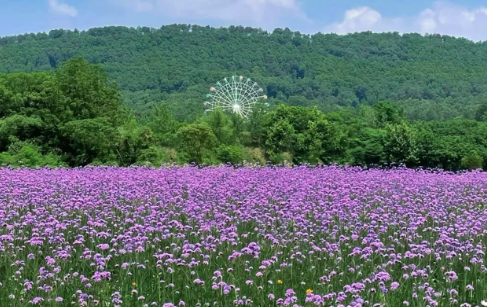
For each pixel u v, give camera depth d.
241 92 113.38
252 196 18.55
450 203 19.30
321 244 13.95
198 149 42.38
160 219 15.11
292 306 9.91
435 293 10.40
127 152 40.06
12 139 38.25
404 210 17.47
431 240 14.46
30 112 40.34
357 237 13.79
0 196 17.86
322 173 26.89
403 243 14.20
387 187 22.31
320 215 16.27
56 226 13.68
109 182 21.05
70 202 16.48
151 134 41.22
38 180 20.70
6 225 13.78
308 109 51.72
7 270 11.50
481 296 10.96
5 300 10.08
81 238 13.05
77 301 10.11
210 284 11.20
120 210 16.73
